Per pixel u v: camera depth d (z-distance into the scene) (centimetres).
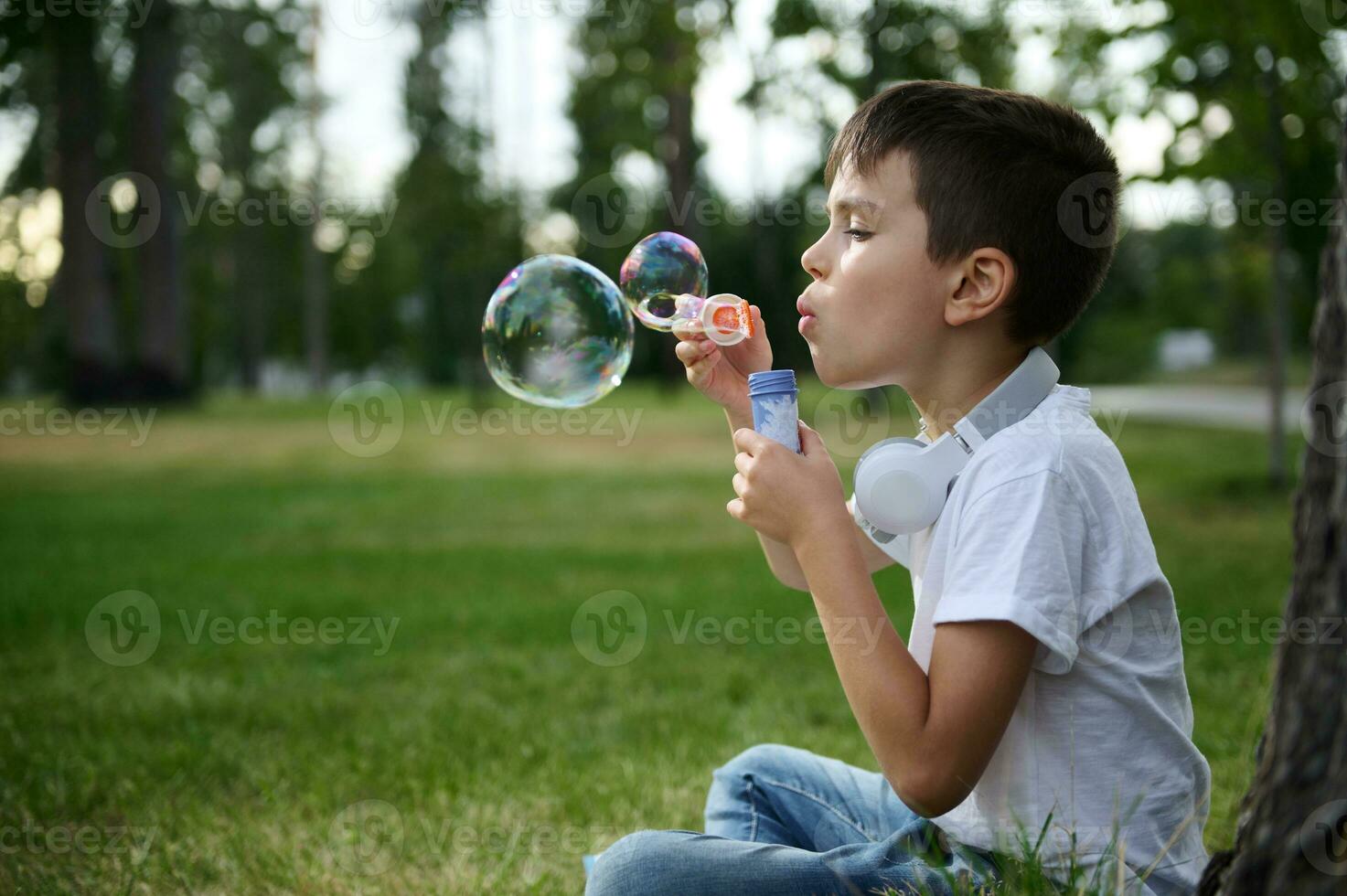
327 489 779
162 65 1706
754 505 111
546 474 866
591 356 186
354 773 230
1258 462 847
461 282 2200
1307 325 784
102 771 230
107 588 443
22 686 305
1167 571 425
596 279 189
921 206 110
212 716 277
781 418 114
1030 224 110
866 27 678
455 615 392
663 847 113
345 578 466
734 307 140
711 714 272
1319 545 91
